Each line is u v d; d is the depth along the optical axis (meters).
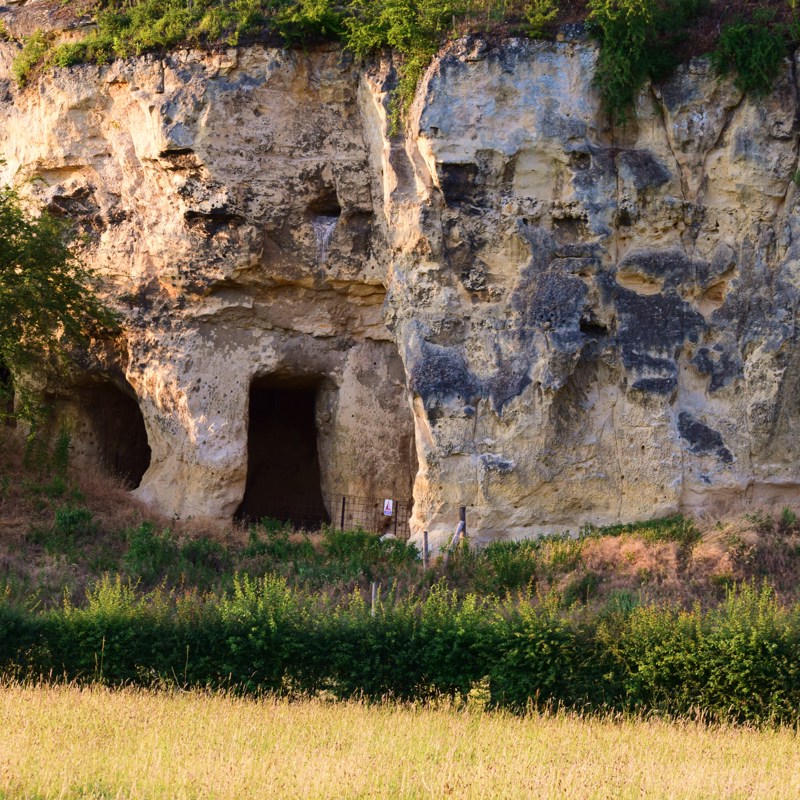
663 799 19.52
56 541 37.94
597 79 38.62
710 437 37.84
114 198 44.44
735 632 26.55
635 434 37.97
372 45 40.81
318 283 42.34
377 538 38.44
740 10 39.09
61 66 44.59
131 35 43.59
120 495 42.16
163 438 42.69
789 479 37.69
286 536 39.25
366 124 41.62
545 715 25.42
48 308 41.69
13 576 34.47
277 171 41.88
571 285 38.09
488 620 27.94
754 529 35.53
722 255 38.31
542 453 37.97
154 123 42.38
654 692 26.34
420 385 38.59
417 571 35.84
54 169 45.31
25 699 24.45
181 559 36.81
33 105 45.91
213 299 42.38
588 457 38.12
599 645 26.84
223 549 37.97
